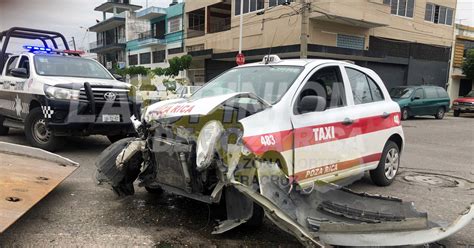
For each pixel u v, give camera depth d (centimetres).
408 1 2923
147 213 430
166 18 4128
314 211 364
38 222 396
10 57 873
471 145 1078
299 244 367
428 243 344
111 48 5347
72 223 396
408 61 2994
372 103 564
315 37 2462
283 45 2552
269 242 369
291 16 2466
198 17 3875
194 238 372
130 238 366
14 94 799
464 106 2386
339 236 330
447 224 361
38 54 805
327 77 492
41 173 468
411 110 1959
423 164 779
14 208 344
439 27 3164
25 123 743
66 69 800
